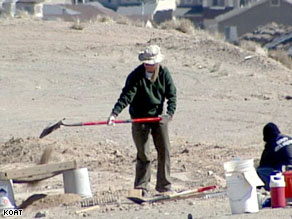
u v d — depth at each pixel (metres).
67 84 101.06
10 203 38.88
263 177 38.72
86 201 39.66
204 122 73.25
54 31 144.50
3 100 88.75
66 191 40.94
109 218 34.38
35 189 44.84
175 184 45.09
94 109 82.44
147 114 40.12
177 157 54.72
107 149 58.50
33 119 75.88
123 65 117.06
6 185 39.03
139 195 39.34
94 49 129.12
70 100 89.00
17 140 58.12
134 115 40.34
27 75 107.56
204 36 143.62
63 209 38.22
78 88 97.69
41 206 39.34
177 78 104.25
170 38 132.88
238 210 32.75
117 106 39.44
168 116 39.84
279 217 31.31
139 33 146.00
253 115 77.44
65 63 117.38
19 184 45.75
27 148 55.81
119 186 45.09
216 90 96.00
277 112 79.31
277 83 102.38
